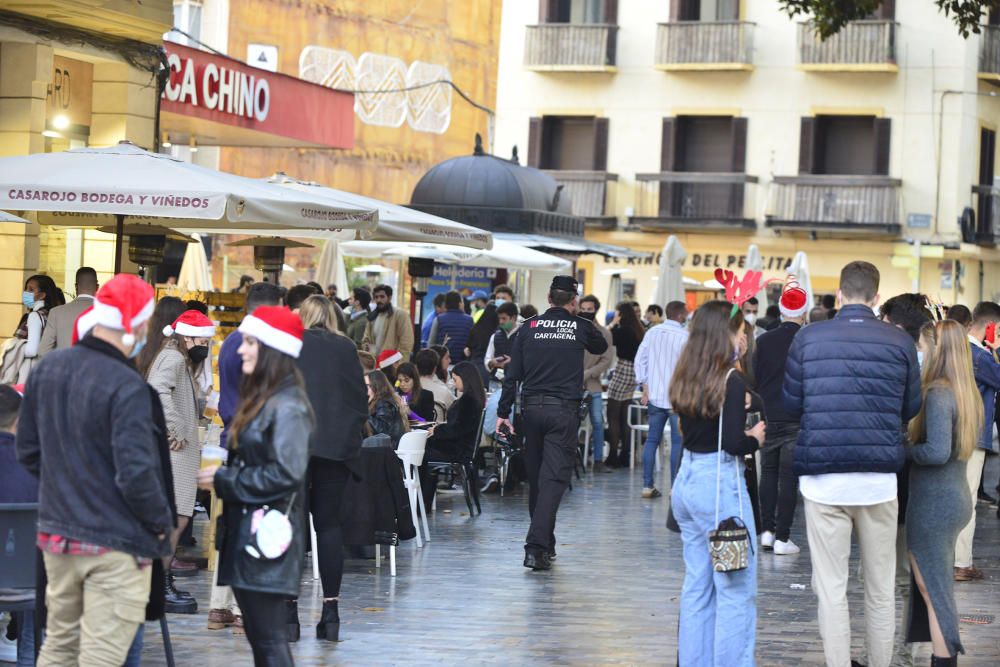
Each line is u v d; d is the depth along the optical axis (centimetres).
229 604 1010
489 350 2058
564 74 4438
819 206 4178
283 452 678
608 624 1066
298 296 1096
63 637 673
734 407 832
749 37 4247
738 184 4253
